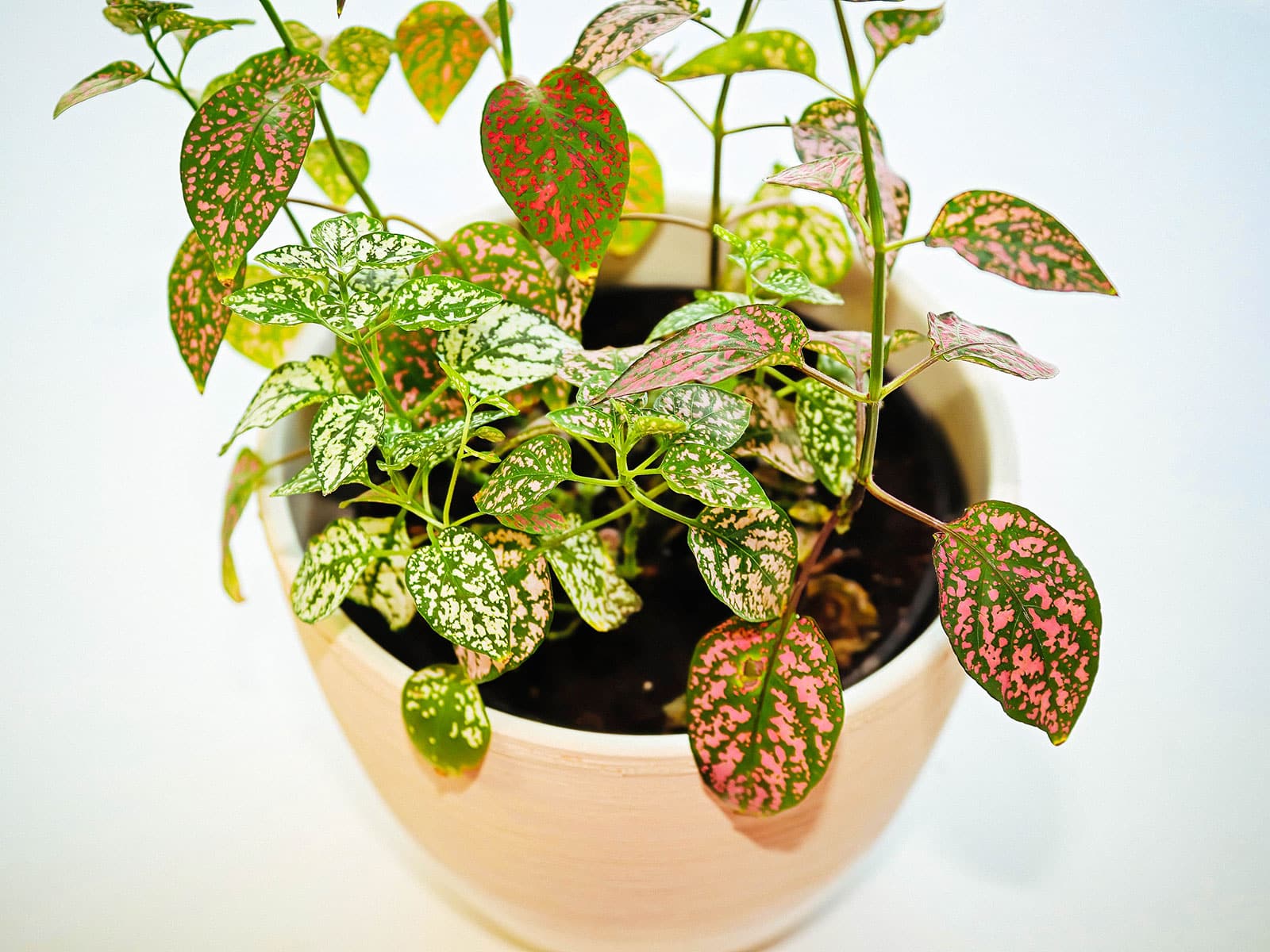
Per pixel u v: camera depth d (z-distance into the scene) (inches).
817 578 11.5
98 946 13.2
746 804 9.0
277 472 11.0
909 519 11.8
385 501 9.4
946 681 9.8
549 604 9.6
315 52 9.2
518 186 8.9
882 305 8.5
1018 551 9.0
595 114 8.8
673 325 10.2
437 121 13.0
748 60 7.7
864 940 13.3
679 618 11.3
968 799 14.8
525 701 10.6
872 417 9.0
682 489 8.5
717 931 10.5
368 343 9.9
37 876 13.9
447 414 10.9
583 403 8.9
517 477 8.7
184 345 10.0
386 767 10.1
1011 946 13.2
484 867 10.2
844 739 9.2
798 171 8.6
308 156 12.7
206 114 8.7
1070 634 9.0
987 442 11.4
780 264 12.2
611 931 10.4
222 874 14.0
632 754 8.8
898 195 10.2
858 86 7.7
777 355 8.3
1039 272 8.6
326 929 13.6
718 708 9.0
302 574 9.6
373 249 8.8
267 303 9.0
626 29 9.5
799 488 12.4
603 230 9.0
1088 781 14.9
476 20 11.4
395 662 9.6
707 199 13.6
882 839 14.3
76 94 9.7
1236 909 13.5
